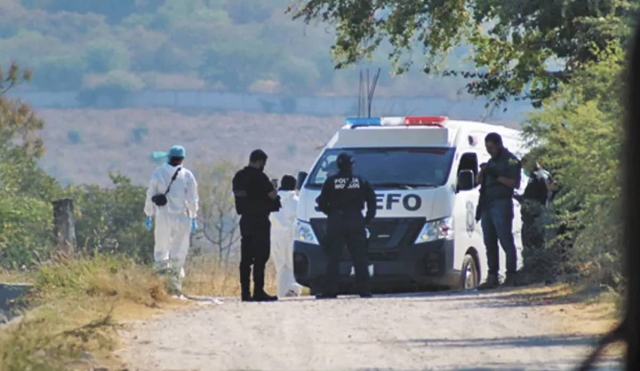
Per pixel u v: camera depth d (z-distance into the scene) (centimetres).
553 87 8669
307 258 7319
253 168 6525
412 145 7644
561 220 5984
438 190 7269
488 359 3512
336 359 3562
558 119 5512
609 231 4884
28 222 10288
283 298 6944
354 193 6738
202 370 3372
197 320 4894
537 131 5547
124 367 3438
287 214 8038
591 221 4997
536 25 7431
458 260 7281
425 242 7144
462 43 9575
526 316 4794
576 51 7725
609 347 1107
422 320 4766
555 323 4484
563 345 3812
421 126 7762
